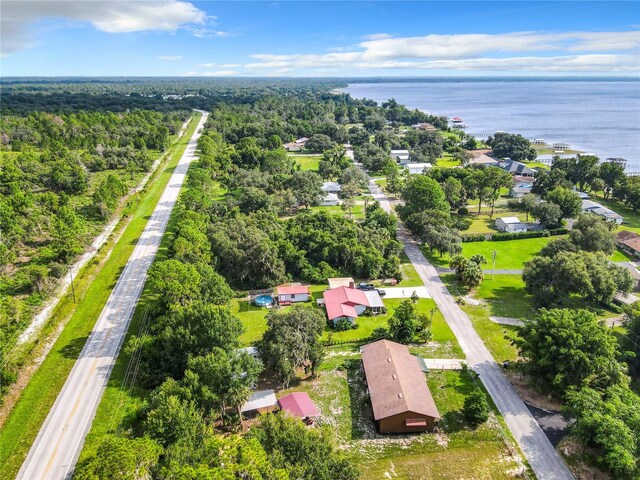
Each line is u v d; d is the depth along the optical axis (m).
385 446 52.22
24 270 86.00
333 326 77.00
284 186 145.12
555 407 58.03
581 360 55.47
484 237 119.12
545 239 119.88
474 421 54.78
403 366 62.06
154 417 44.81
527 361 61.34
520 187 160.62
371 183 173.62
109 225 113.75
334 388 62.16
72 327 71.62
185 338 59.28
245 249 92.62
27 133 190.75
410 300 85.62
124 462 35.44
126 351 62.53
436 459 50.19
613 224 116.81
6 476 45.53
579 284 78.25
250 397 56.81
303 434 41.25
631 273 91.88
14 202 105.31
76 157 158.50
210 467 35.38
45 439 50.03
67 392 57.22
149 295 80.81
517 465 49.31
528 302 85.50
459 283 93.62
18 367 60.66
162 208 127.88
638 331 65.06
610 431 45.94
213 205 121.69
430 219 111.31
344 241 98.44
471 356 68.81
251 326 76.81
